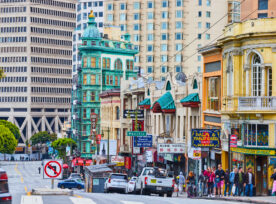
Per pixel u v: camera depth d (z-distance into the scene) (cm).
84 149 16438
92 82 16300
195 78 7850
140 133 8969
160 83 11119
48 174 3738
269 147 5812
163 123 9356
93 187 7394
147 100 10175
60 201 3306
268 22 5856
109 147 12162
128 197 4259
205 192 5762
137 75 17062
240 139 6100
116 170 12412
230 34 6275
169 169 8900
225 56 6544
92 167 8062
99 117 16225
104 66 16438
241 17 6844
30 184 12038
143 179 5709
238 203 3912
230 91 6391
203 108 7525
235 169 5125
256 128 5928
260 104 5859
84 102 16362
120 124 12706
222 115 6619
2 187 2752
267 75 5884
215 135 5897
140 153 10075
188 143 7862
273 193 4834
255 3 6588
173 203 3659
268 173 5803
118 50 16600
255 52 5931
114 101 13338
